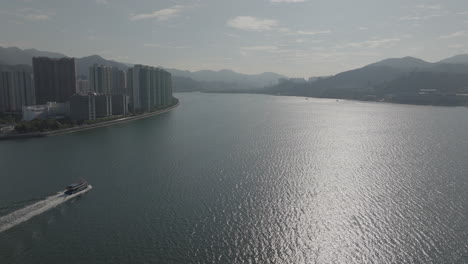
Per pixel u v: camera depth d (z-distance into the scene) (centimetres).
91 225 9981
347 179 13862
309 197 11975
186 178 14012
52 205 11325
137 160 16912
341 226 9900
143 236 9375
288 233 9525
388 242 9038
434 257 8344
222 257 8431
